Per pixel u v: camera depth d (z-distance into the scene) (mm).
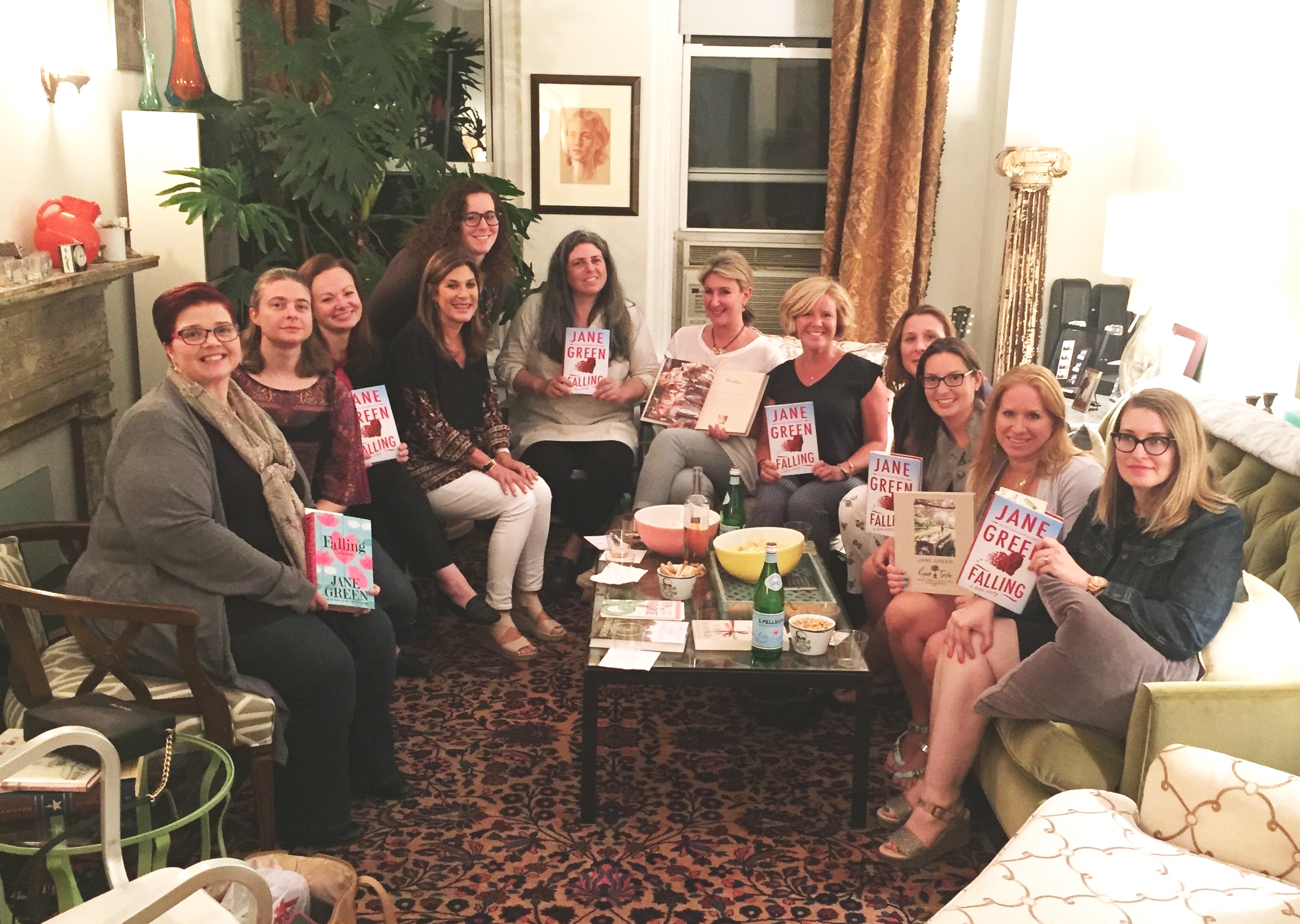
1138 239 3781
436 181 4426
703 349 3988
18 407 3074
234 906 1865
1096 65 4512
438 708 3217
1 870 2184
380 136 4332
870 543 3350
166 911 1464
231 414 2494
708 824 2662
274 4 4723
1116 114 4555
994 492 2695
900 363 3418
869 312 4887
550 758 2949
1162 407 2203
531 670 3457
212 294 2428
